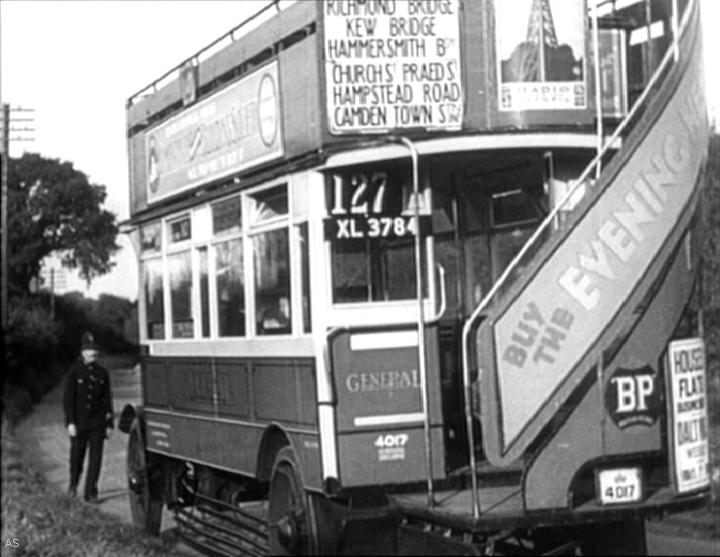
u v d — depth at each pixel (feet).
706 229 41.37
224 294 35.24
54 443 85.87
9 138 110.42
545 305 26.68
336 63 28.53
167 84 40.09
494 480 29.50
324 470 28.12
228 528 37.22
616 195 27.40
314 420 28.71
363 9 28.66
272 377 31.50
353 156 28.27
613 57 29.94
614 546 28.17
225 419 35.17
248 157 32.89
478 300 31.27
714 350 41.88
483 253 31.35
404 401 28.45
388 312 28.91
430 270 29.35
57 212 169.17
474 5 29.07
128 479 46.14
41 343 138.41
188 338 38.55
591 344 26.96
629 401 27.48
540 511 26.32
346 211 28.96
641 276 27.50
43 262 169.17
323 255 28.78
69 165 170.30
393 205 29.40
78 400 54.54
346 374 28.27
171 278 40.19
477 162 30.27
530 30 29.12
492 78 29.01
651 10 30.40
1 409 104.94
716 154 41.09
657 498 27.58
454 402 31.17
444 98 28.78
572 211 27.84
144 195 42.73
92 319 189.16
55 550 39.78
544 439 26.78
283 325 30.94
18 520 43.52
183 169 38.45
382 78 28.66
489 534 26.96
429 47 28.81
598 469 27.27
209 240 36.40
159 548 40.98
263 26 31.94
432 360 28.68
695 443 28.55
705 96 29.99
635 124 28.94
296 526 29.30
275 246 31.45
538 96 29.12
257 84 32.22
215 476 39.22
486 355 26.17
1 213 113.60
